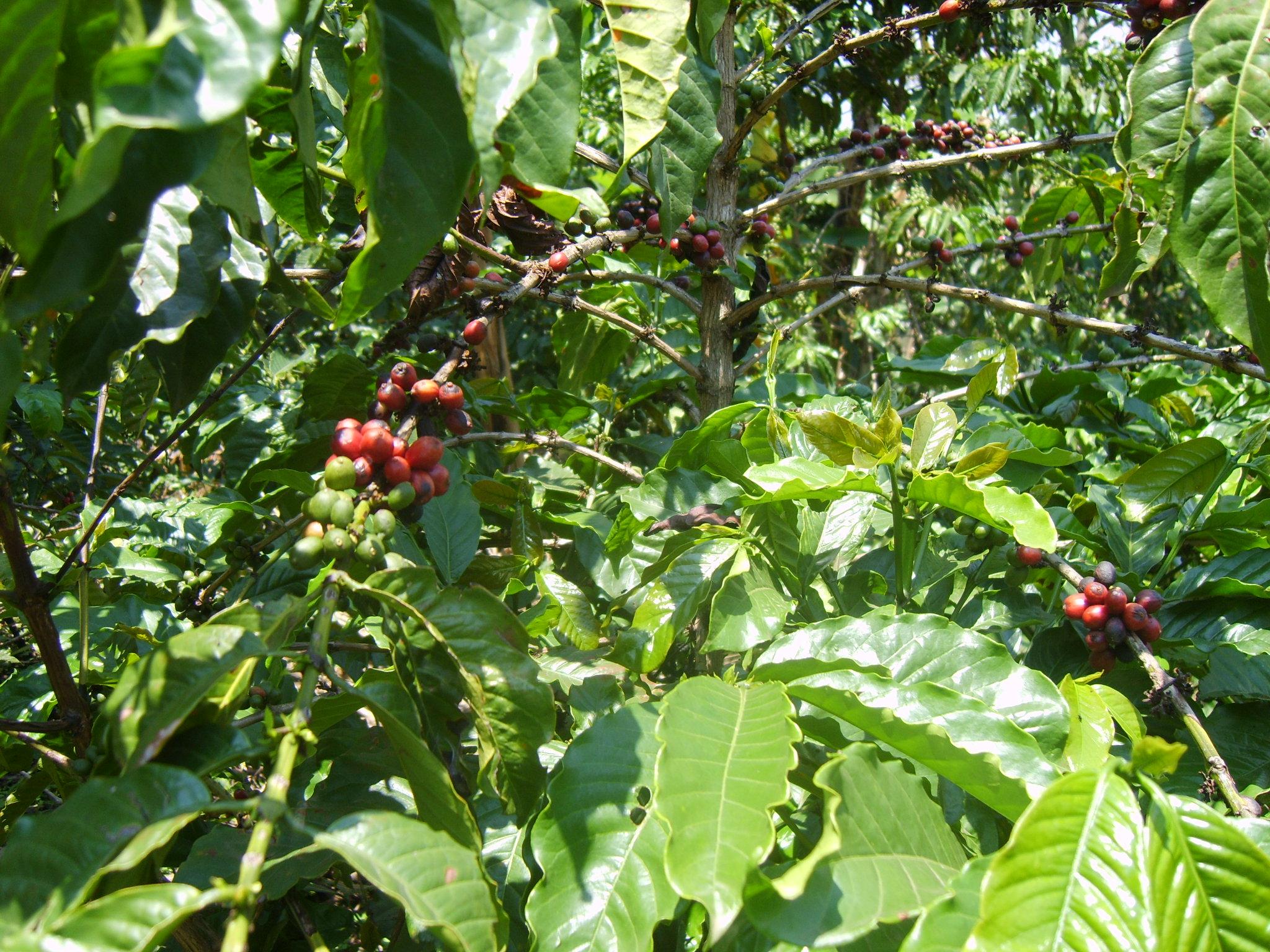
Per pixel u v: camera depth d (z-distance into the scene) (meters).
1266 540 1.68
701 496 1.82
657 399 2.90
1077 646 1.66
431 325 4.97
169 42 0.61
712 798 0.96
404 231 0.92
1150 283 5.99
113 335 1.12
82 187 0.60
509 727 1.10
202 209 1.19
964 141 2.80
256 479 1.69
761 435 1.77
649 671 1.43
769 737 1.04
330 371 1.91
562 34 1.03
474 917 0.86
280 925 1.47
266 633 1.01
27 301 0.75
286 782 0.87
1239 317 1.26
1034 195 6.11
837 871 0.92
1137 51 1.75
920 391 3.20
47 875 0.79
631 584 1.83
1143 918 0.85
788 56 3.00
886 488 1.68
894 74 4.96
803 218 6.66
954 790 1.28
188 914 0.75
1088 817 0.92
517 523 1.86
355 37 1.80
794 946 0.92
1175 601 1.64
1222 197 1.25
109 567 1.88
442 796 1.02
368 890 1.72
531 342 5.55
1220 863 0.89
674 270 2.73
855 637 1.32
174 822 0.80
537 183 1.04
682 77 1.71
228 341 1.28
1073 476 2.43
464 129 0.92
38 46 0.68
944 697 1.16
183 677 0.94
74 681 1.41
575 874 1.06
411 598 1.07
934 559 1.79
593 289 2.60
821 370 4.80
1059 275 3.05
